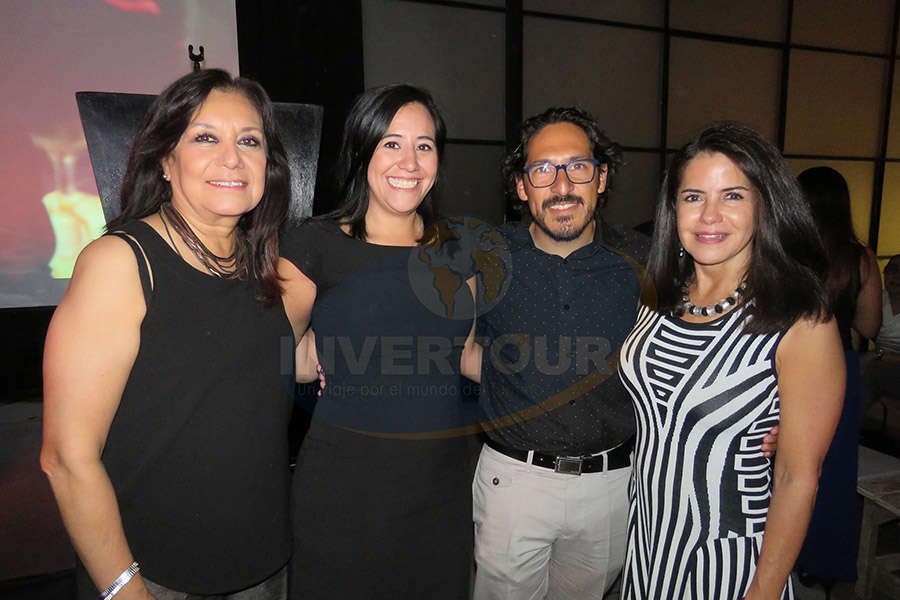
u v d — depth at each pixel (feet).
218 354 3.58
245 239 3.96
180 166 3.53
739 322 3.80
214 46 12.61
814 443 3.54
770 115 17.21
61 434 3.10
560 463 5.06
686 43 15.96
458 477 4.79
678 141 16.37
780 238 3.64
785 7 16.76
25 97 12.07
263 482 3.84
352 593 4.51
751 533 3.84
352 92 13.12
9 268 12.83
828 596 7.25
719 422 3.81
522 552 5.20
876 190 18.60
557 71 14.84
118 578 3.30
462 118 14.14
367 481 4.42
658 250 4.27
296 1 12.64
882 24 17.87
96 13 12.04
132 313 3.28
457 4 13.73
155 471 3.49
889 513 6.96
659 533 4.14
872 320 7.23
